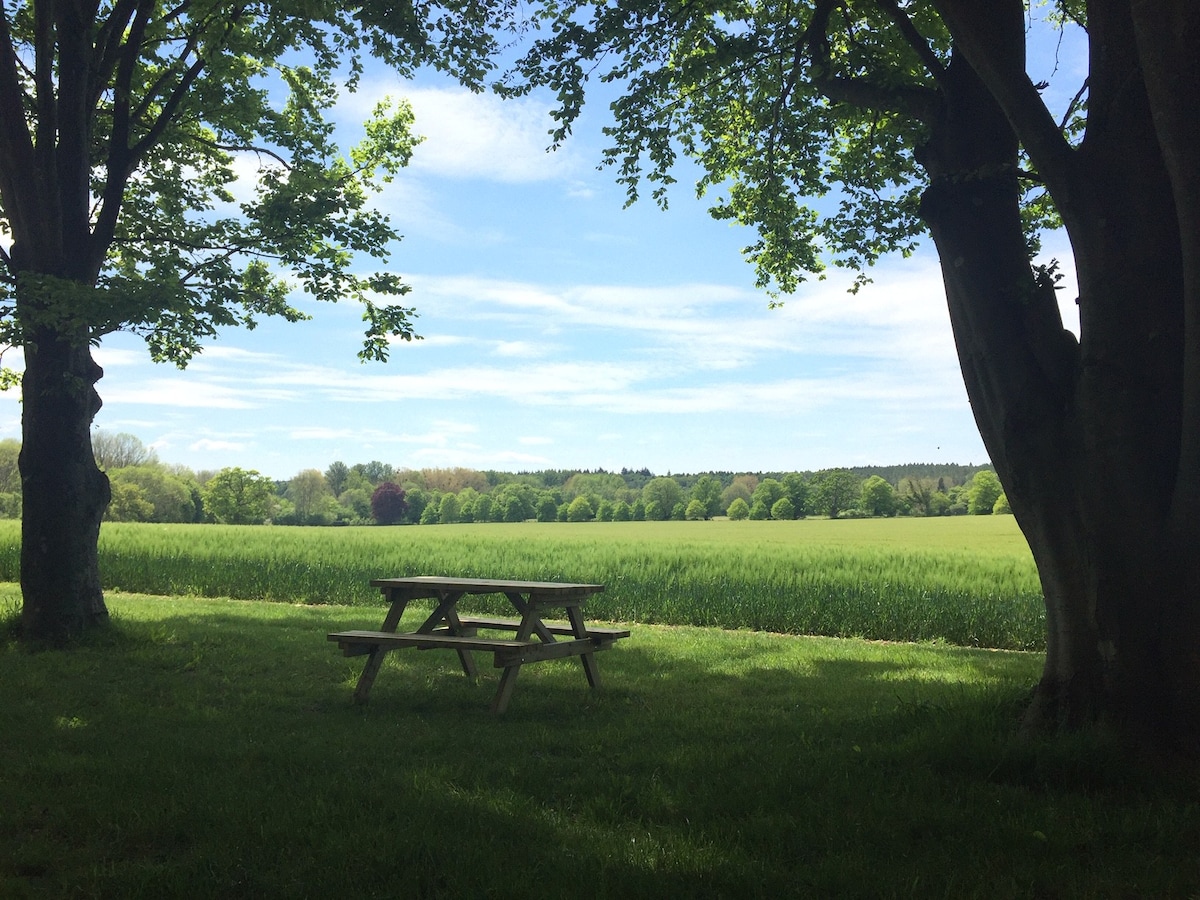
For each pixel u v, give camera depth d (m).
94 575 10.70
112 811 4.29
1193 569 4.85
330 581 18.73
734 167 12.20
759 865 3.72
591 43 8.02
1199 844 3.95
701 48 9.28
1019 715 5.89
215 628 12.09
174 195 13.62
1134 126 5.16
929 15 8.97
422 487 107.12
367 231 12.38
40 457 10.44
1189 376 4.72
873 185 10.45
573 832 4.12
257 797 4.52
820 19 7.11
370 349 13.16
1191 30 4.44
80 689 7.70
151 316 9.91
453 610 8.63
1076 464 5.21
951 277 5.86
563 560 22.05
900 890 3.48
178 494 81.88
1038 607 14.80
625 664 9.88
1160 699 4.92
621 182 10.67
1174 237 5.07
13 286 10.41
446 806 4.43
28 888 3.42
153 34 11.91
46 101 10.56
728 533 52.88
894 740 5.84
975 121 5.98
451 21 9.48
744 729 6.44
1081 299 5.27
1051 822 4.20
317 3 9.63
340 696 7.63
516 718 6.87
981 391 5.74
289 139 13.66
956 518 76.00
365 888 3.51
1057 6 8.96
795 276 12.94
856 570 19.31
